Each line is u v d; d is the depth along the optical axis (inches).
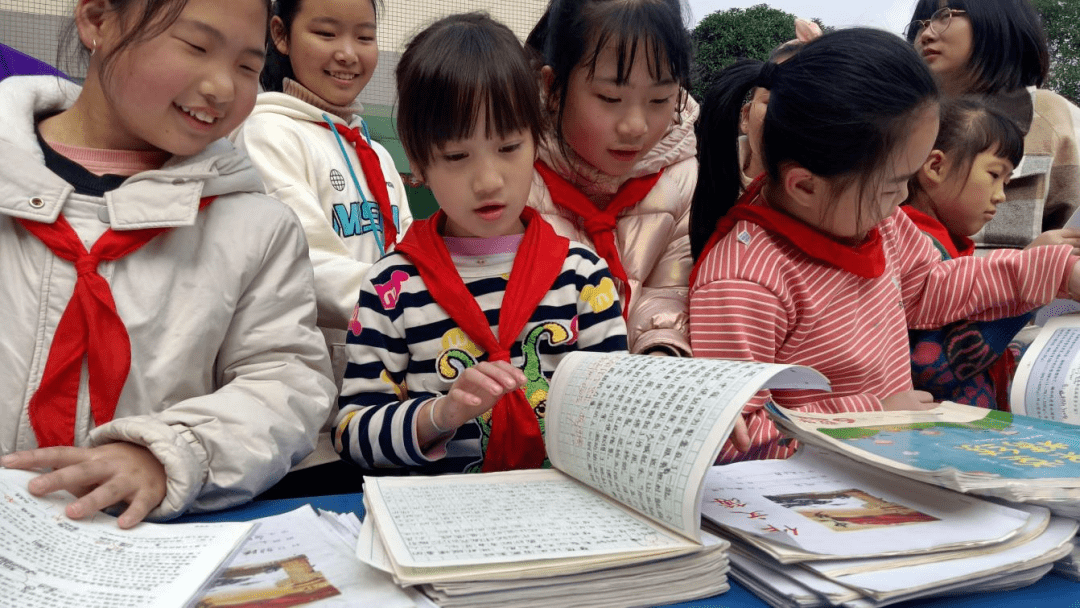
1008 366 48.6
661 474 21.5
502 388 27.7
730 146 43.9
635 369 26.4
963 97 53.7
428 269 35.4
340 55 53.7
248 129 50.9
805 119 37.3
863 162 36.0
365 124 61.0
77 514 23.0
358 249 53.6
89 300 29.4
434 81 31.6
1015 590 20.6
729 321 39.2
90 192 31.4
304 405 32.0
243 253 32.9
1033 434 28.3
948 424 30.2
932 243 46.9
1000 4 61.1
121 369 29.8
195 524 23.8
